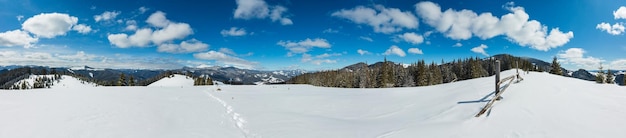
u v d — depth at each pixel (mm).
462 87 15312
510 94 10328
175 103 14453
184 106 13539
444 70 83938
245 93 20844
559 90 10320
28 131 7633
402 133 7863
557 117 7352
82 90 18906
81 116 9422
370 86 70688
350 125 9508
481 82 16188
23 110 9914
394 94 16781
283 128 9328
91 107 11086
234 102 15805
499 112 8094
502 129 7102
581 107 8023
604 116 7305
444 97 12992
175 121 10055
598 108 7957
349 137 8008
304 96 18344
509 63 87938
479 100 10625
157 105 13188
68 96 14211
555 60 61844
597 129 6582
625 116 7258
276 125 9805
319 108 13812
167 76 135875
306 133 8609
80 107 10898
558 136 6395
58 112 9773
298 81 115312
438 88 16906
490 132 7055
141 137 7855
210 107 13766
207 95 19266
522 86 11602
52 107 10609
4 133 7430
